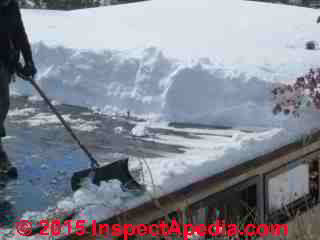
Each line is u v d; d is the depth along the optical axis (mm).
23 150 4055
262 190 3879
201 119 4660
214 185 3436
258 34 7457
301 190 4445
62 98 5629
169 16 9109
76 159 3805
